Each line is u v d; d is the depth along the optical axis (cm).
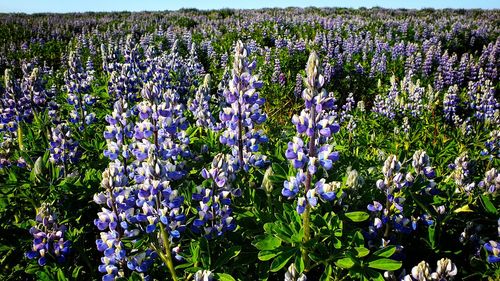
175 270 48
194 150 71
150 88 55
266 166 60
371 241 49
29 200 58
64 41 350
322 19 389
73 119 83
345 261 41
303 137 54
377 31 335
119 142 55
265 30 320
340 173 59
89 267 54
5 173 67
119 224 43
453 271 36
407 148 90
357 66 180
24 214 61
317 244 43
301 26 356
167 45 283
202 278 39
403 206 52
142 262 44
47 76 166
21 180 60
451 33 317
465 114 130
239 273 48
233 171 50
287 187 43
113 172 42
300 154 41
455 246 52
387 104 120
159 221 43
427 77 188
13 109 80
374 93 172
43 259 49
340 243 42
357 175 51
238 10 627
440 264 36
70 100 91
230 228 47
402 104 121
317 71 40
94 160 72
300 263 41
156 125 53
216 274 44
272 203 52
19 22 480
